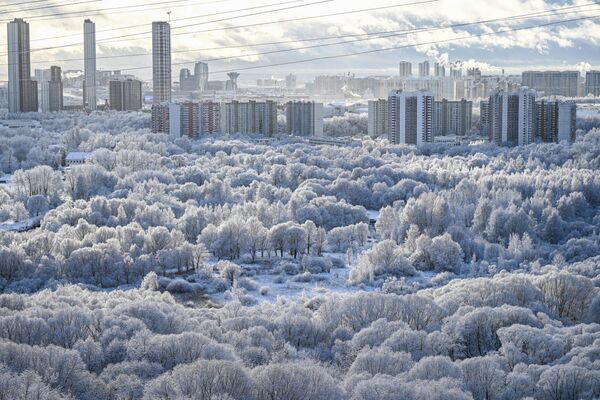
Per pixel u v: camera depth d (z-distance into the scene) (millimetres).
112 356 129500
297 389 108625
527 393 112438
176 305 173250
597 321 165875
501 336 135375
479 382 114250
